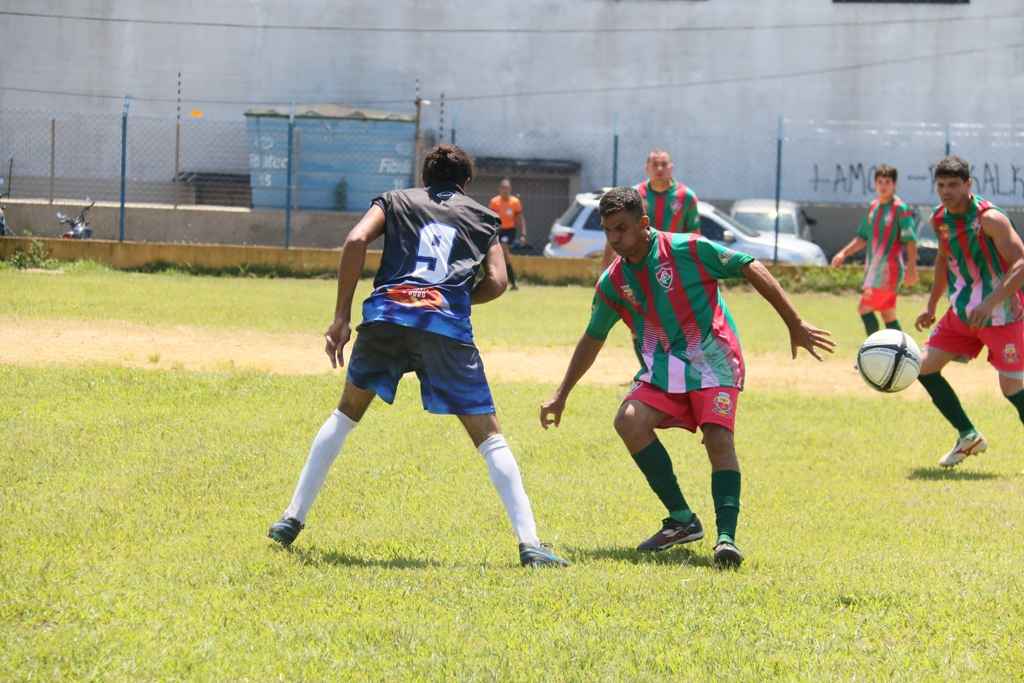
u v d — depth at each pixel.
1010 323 33.06
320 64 134.50
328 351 21.47
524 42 133.12
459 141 133.25
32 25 133.00
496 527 24.47
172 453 29.67
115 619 17.00
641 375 23.09
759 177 132.12
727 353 22.58
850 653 16.38
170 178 129.00
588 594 18.81
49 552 20.34
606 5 132.62
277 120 117.62
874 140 131.25
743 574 20.77
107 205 118.50
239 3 133.62
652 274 22.33
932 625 17.55
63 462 28.00
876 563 21.67
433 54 133.75
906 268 56.41
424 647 16.19
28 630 16.45
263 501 25.61
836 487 29.67
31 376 39.75
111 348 49.38
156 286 79.19
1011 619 17.92
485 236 22.27
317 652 15.86
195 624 16.89
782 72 132.62
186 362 46.72
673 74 132.88
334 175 118.25
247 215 117.31
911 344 31.20
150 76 133.62
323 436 22.00
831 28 132.00
